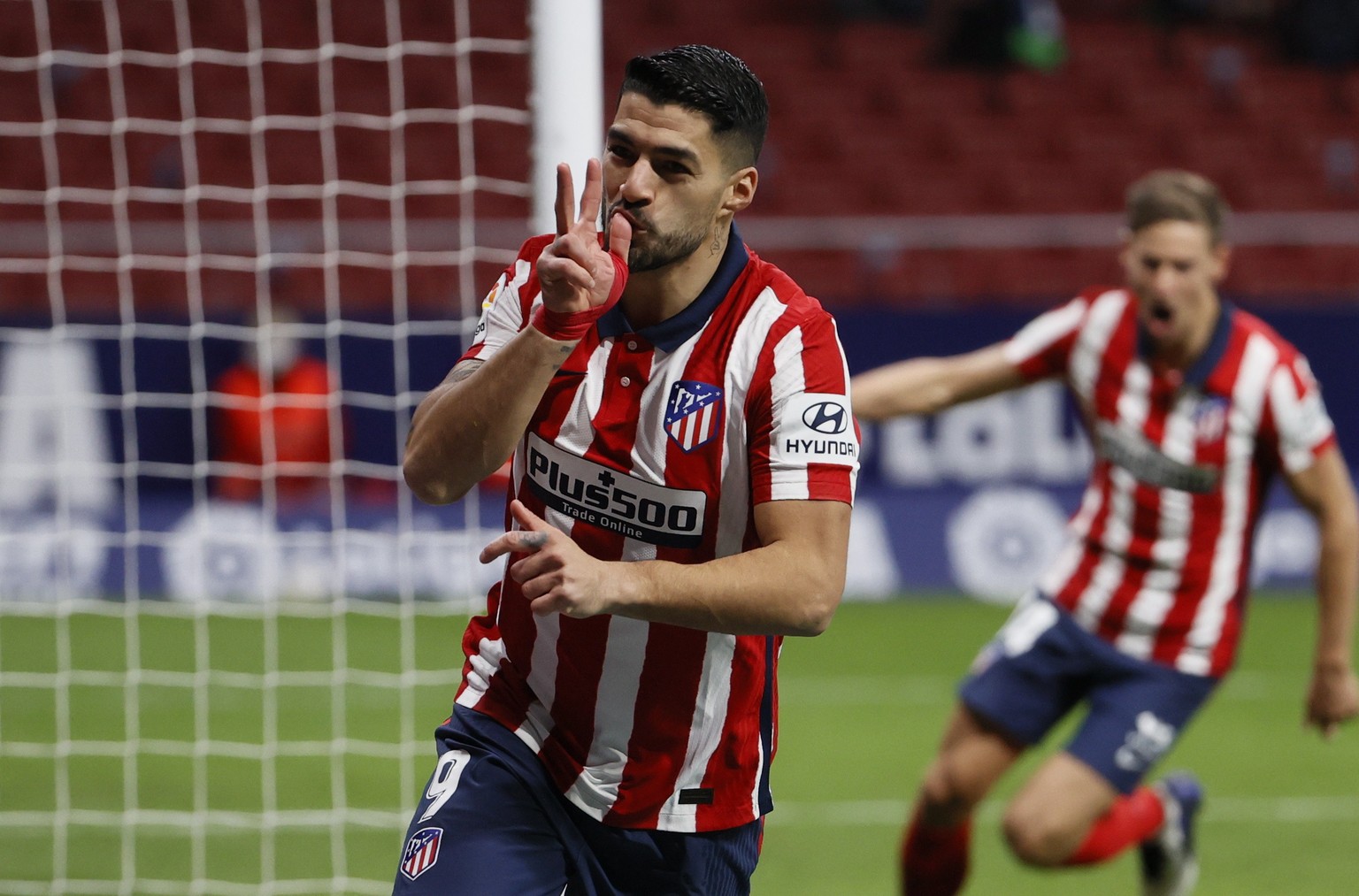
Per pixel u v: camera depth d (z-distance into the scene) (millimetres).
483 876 10422
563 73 13789
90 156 52594
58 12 54844
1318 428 16969
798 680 33000
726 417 9914
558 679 10625
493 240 46156
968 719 17656
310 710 28750
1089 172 61281
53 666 31250
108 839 21250
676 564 9305
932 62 65125
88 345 39906
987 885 20797
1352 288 55844
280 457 39406
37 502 39000
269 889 19203
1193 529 17250
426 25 56250
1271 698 32188
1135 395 17391
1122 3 69750
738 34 65125
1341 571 16828
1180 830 18562
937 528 42000
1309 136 63656
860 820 23438
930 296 53250
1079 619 17469
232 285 45594
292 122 18875
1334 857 21922
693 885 10922
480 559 9039
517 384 9211
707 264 9844
